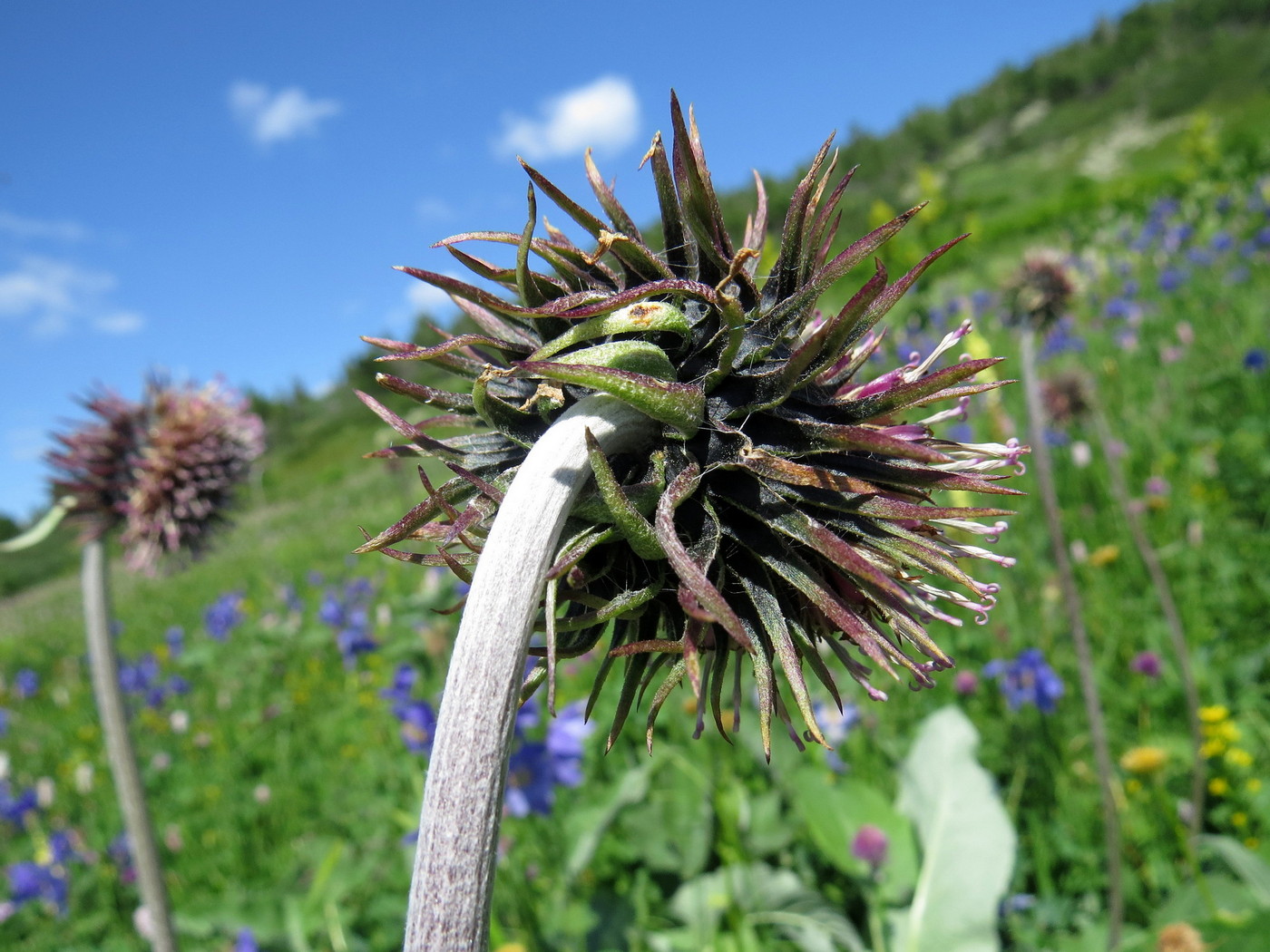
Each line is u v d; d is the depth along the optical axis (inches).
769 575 55.8
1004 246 1182.9
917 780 164.4
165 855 251.0
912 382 59.3
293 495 1824.6
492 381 61.3
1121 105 4365.2
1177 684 194.2
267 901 172.9
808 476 53.9
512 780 169.3
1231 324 416.5
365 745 283.7
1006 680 188.1
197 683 419.8
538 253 58.5
